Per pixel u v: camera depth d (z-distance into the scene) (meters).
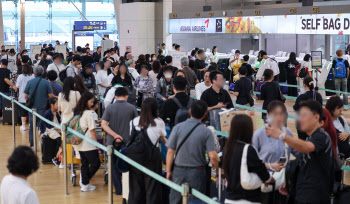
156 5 22.47
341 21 12.75
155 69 10.85
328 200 4.12
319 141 4.02
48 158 8.78
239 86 8.72
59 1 35.38
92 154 6.90
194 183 4.80
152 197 5.48
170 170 4.96
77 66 11.41
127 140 6.47
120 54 23.42
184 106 6.75
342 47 15.52
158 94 8.55
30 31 35.12
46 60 13.96
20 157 3.53
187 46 21.03
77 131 6.84
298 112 4.14
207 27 18.30
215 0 20.36
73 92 7.78
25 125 12.05
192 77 9.84
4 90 12.34
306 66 14.55
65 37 35.88
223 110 7.07
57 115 8.60
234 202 4.13
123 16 23.08
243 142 4.10
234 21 16.77
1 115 13.00
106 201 6.67
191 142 4.78
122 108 6.48
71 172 7.51
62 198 6.83
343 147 6.29
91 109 7.17
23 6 21.03
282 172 4.50
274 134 3.93
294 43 17.73
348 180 7.16
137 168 5.50
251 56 18.17
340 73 13.18
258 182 4.05
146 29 22.45
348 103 14.54
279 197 4.59
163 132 5.59
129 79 8.88
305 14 13.97
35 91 9.23
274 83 8.88
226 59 18.72
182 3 21.59
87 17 35.94
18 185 3.51
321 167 4.06
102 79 10.95
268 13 15.27
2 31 29.41
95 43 35.59
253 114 7.03
